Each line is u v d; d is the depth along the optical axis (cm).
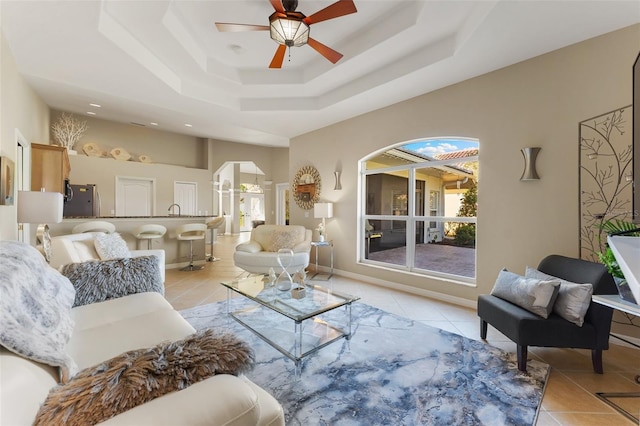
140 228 458
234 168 1190
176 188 763
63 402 75
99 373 84
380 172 457
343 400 170
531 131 291
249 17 282
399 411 161
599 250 250
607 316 194
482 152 327
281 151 880
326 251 527
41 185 398
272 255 433
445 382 188
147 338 159
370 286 430
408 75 328
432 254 395
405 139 402
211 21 290
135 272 235
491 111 319
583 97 260
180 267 549
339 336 232
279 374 196
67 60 299
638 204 172
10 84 283
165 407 79
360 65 345
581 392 178
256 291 261
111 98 437
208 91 417
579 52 262
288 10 248
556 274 234
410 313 316
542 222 284
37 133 431
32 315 114
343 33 310
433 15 256
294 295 240
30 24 240
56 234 416
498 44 267
